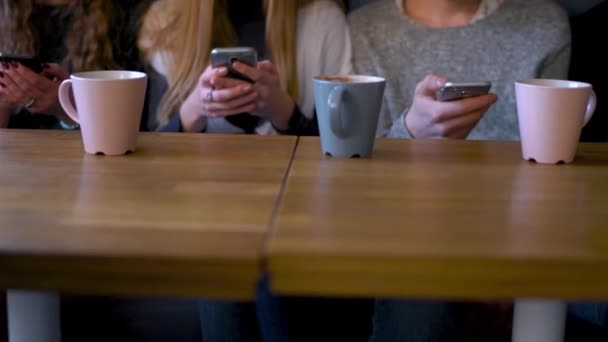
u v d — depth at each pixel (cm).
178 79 181
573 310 152
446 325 117
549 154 100
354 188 85
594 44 182
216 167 95
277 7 178
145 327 166
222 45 182
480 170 95
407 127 132
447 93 123
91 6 183
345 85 98
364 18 186
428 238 66
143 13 187
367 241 65
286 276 62
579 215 75
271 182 87
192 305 173
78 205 77
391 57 180
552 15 179
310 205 77
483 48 177
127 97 100
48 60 186
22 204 77
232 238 66
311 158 101
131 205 77
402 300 114
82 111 101
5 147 107
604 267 61
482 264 62
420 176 91
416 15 186
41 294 93
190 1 180
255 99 138
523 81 105
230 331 128
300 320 141
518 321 88
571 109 98
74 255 62
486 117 178
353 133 101
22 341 94
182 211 75
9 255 62
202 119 151
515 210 77
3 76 149
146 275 62
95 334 162
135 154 103
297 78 184
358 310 156
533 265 62
